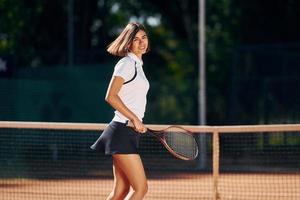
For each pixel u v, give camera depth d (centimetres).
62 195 1703
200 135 2222
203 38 2564
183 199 1631
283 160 2348
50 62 3153
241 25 3731
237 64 2870
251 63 2842
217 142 1337
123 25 4756
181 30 4419
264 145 2444
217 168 1356
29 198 1656
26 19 3469
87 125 1281
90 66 2753
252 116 2828
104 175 2028
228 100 3094
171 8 4312
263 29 3644
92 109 2734
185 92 3002
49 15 3566
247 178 1998
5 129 2173
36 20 3528
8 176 2036
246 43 3700
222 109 3183
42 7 3538
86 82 2736
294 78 2750
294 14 3584
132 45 1014
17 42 3450
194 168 2200
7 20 3412
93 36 4059
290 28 3591
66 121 2692
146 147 2338
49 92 2661
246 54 2852
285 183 1889
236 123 2866
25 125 1311
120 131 1002
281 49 2781
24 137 2169
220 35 4019
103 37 4053
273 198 1622
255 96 2828
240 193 1695
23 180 1967
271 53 2797
